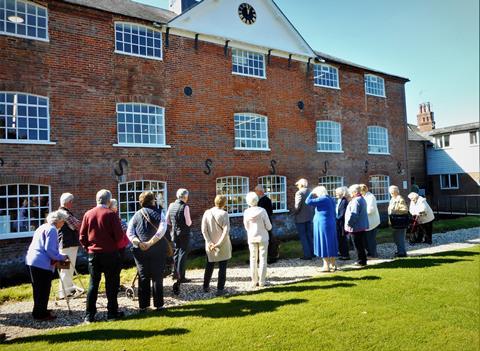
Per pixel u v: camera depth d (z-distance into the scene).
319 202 8.77
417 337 4.90
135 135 12.87
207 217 7.36
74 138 11.45
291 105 17.28
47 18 11.34
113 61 12.46
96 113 11.94
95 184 11.72
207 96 14.55
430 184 30.12
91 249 5.79
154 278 6.20
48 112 11.12
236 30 15.62
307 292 6.85
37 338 5.05
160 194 13.20
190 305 6.36
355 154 19.72
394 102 22.17
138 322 5.51
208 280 7.45
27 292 7.80
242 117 15.74
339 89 19.34
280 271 9.11
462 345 4.69
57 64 11.36
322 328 5.16
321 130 18.61
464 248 11.16
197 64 14.43
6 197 10.35
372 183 20.58
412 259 9.61
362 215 9.10
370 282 7.39
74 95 11.59
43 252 6.06
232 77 15.37
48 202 10.94
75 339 4.95
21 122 10.77
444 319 5.49
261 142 16.22
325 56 19.42
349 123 19.62
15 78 10.64
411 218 12.39
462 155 27.98
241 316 5.66
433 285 7.12
